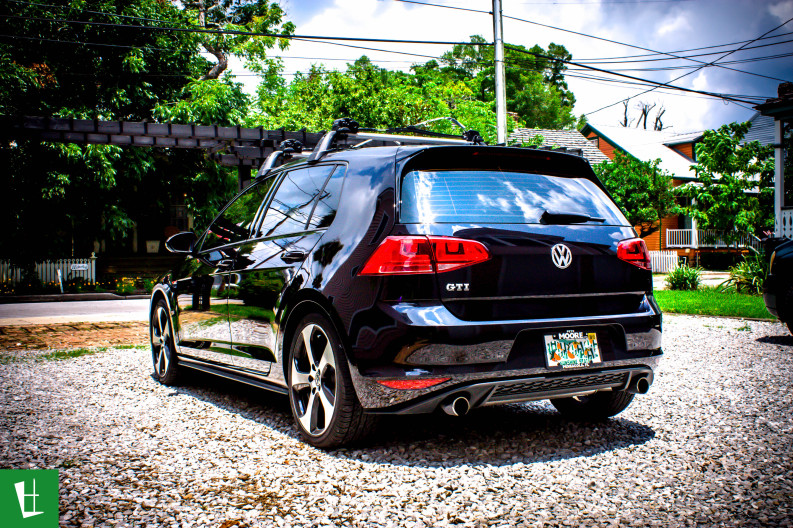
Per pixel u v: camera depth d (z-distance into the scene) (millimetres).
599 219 3586
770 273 7574
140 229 26719
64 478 3139
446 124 34812
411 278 3109
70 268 23203
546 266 3291
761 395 4805
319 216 3816
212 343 4789
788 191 18609
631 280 3553
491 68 74375
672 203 26391
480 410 4516
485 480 3062
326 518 2637
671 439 3740
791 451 3475
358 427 3396
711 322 9641
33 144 20766
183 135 14500
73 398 4984
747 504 2750
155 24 23906
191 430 4016
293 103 38938
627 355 3463
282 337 3785
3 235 21547
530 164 3723
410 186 3346
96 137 14703
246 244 4477
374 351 3145
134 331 9672
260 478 3115
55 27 22391
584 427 4027
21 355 7203
